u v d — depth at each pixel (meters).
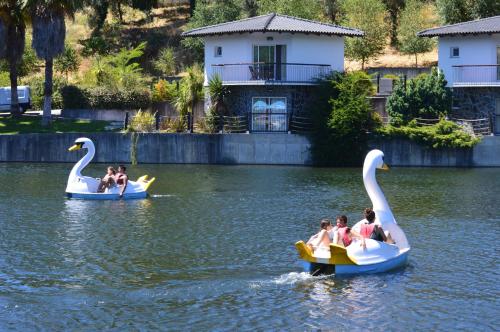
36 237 29.20
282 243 28.34
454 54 57.31
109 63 76.69
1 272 24.30
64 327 19.78
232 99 58.50
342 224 24.34
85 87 62.19
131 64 76.94
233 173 49.12
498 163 53.28
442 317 20.41
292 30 56.44
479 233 30.19
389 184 43.97
